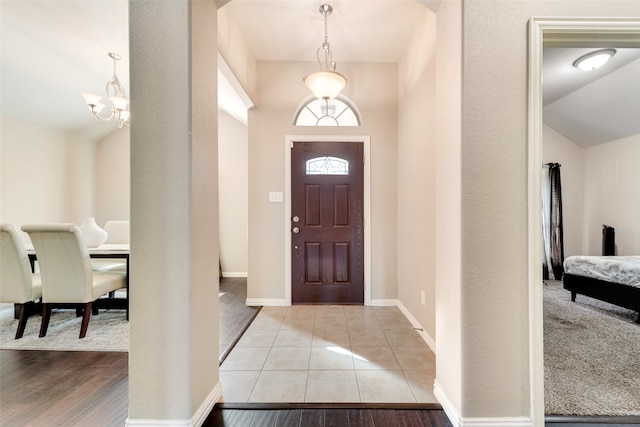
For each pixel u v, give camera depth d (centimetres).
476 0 134
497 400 134
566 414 144
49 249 231
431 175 224
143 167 134
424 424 140
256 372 186
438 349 160
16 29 249
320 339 237
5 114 337
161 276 133
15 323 268
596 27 133
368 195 329
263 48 301
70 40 267
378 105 329
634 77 326
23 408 150
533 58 133
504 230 135
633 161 421
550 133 491
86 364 195
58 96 347
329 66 325
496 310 134
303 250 331
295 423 141
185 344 133
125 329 255
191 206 133
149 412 133
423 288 242
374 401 157
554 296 364
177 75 134
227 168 485
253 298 329
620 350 213
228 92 344
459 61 136
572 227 493
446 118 150
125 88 361
